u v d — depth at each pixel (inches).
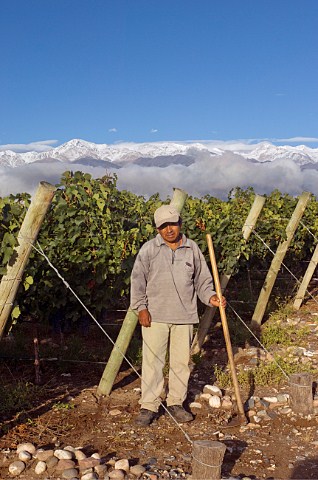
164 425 195.0
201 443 147.8
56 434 184.5
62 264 259.1
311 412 205.0
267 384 240.1
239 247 314.3
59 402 214.2
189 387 236.4
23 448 169.8
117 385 239.0
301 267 540.4
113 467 160.6
